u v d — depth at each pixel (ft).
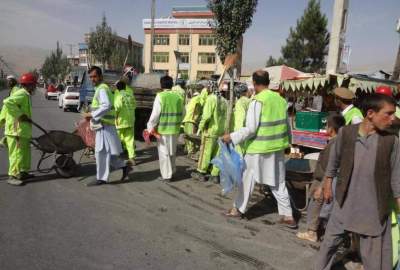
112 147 20.85
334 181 13.74
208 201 19.27
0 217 15.53
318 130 25.40
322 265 10.94
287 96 36.50
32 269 11.57
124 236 14.32
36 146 20.76
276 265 12.73
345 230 10.14
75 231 14.55
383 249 9.80
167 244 13.84
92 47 110.52
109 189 20.45
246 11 34.45
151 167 26.40
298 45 108.58
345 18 33.37
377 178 9.49
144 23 216.74
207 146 23.13
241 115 20.97
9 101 19.40
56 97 125.18
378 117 9.31
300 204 19.31
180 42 213.87
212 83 28.73
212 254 13.25
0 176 22.09
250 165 16.02
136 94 38.09
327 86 26.73
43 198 18.31
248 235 15.12
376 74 39.14
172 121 22.29
